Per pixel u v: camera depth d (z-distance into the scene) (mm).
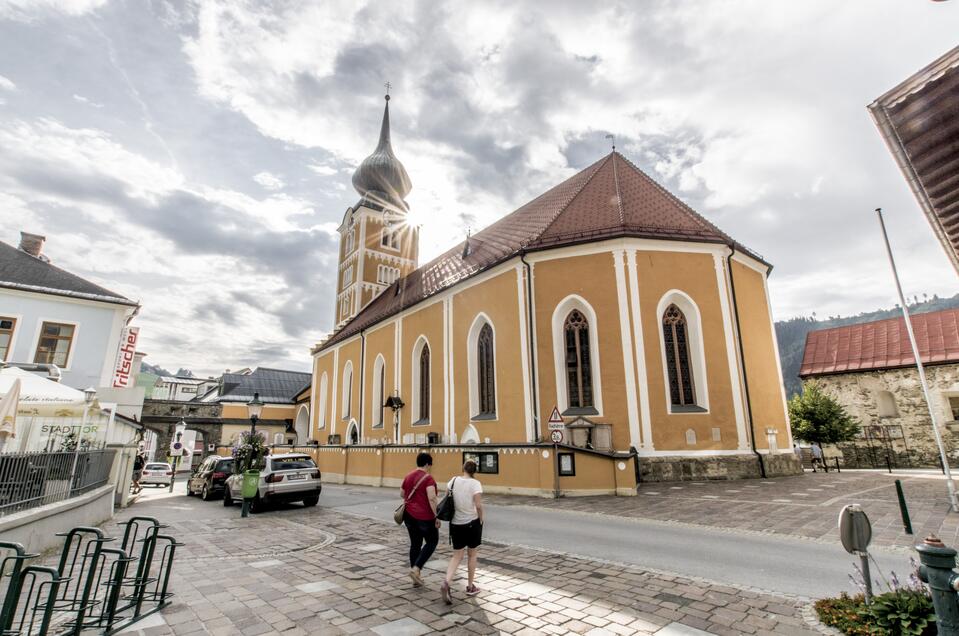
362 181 58562
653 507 13094
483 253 28938
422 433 28297
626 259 21312
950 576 4152
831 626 5055
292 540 10461
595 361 20875
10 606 4215
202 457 51719
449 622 5402
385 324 35250
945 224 6379
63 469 10203
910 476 20547
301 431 54062
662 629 5094
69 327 27234
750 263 24047
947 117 4773
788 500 13625
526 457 16469
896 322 32219
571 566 7531
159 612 5891
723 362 20719
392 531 11211
